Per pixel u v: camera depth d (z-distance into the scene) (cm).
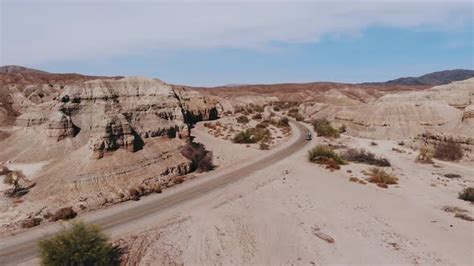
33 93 11225
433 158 6844
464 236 3278
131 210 3909
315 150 6494
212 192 4519
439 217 3750
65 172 4497
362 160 6525
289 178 5197
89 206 3938
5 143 6469
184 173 5419
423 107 9419
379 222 3597
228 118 11506
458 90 10206
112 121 4947
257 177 5228
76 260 2550
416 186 4941
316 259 2836
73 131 6138
